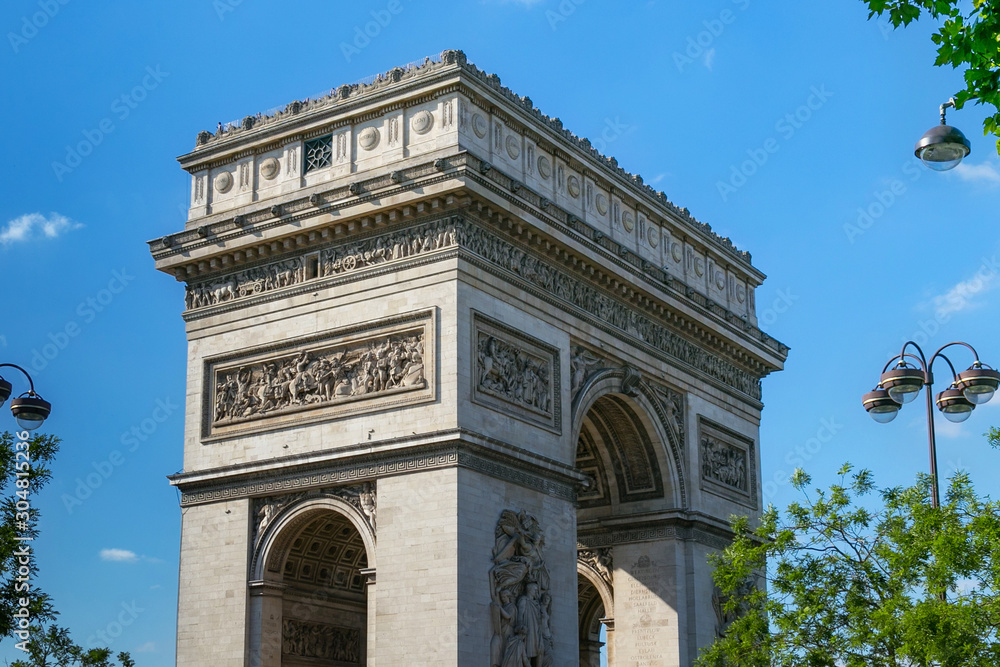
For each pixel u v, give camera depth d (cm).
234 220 9319
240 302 9356
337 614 9281
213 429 9269
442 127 8769
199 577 8988
